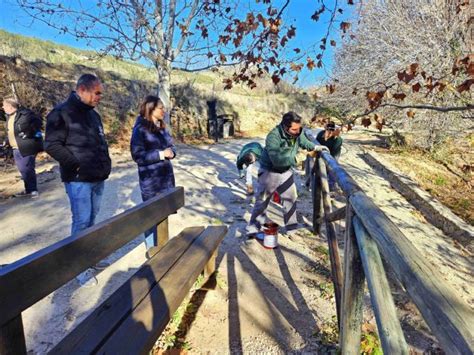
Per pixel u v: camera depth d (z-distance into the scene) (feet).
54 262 4.84
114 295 6.51
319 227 15.10
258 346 8.14
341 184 8.38
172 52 25.05
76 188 9.80
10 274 4.08
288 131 12.69
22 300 4.24
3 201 18.48
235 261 12.23
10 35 47.55
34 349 7.70
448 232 19.90
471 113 23.03
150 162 10.68
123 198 19.35
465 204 26.58
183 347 7.94
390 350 4.28
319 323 9.04
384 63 29.63
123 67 56.29
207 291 10.15
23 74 38.78
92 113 10.19
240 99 63.36
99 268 11.12
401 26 28.45
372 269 5.34
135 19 22.75
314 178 14.96
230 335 8.47
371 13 30.99
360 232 6.00
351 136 52.39
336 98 34.88
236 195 20.63
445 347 2.79
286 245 13.75
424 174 31.94
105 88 46.98
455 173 33.78
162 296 6.48
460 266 15.34
